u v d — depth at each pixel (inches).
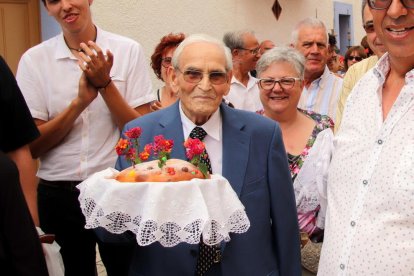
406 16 86.6
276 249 110.2
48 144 138.0
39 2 231.1
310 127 143.6
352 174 91.7
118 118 138.3
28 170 110.2
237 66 231.5
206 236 82.6
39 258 81.4
